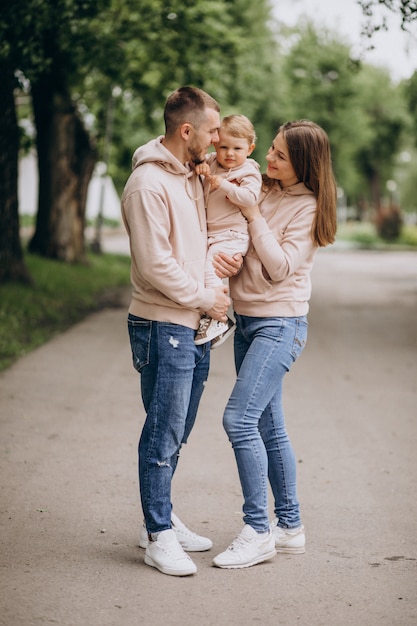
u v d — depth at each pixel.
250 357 4.74
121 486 6.08
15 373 10.18
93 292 19.89
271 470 4.93
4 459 6.68
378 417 8.48
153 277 4.45
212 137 4.55
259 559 4.73
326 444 7.40
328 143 4.73
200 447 7.20
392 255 47.44
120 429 7.70
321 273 31.45
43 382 9.70
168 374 4.58
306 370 11.18
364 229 62.22
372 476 6.49
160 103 25.19
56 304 16.16
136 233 4.45
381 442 7.51
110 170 33.53
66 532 5.16
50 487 6.02
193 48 21.22
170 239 4.54
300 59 61.69
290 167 4.70
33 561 4.69
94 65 17.30
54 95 23.39
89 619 3.98
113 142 32.47
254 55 40.31
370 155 76.38
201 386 4.85
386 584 4.48
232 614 4.08
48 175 24.20
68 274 21.30
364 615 4.10
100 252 31.69
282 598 4.28
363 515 5.61
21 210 50.41
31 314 14.32
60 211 24.31
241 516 5.52
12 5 12.18
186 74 22.00
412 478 6.46
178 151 4.55
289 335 4.75
